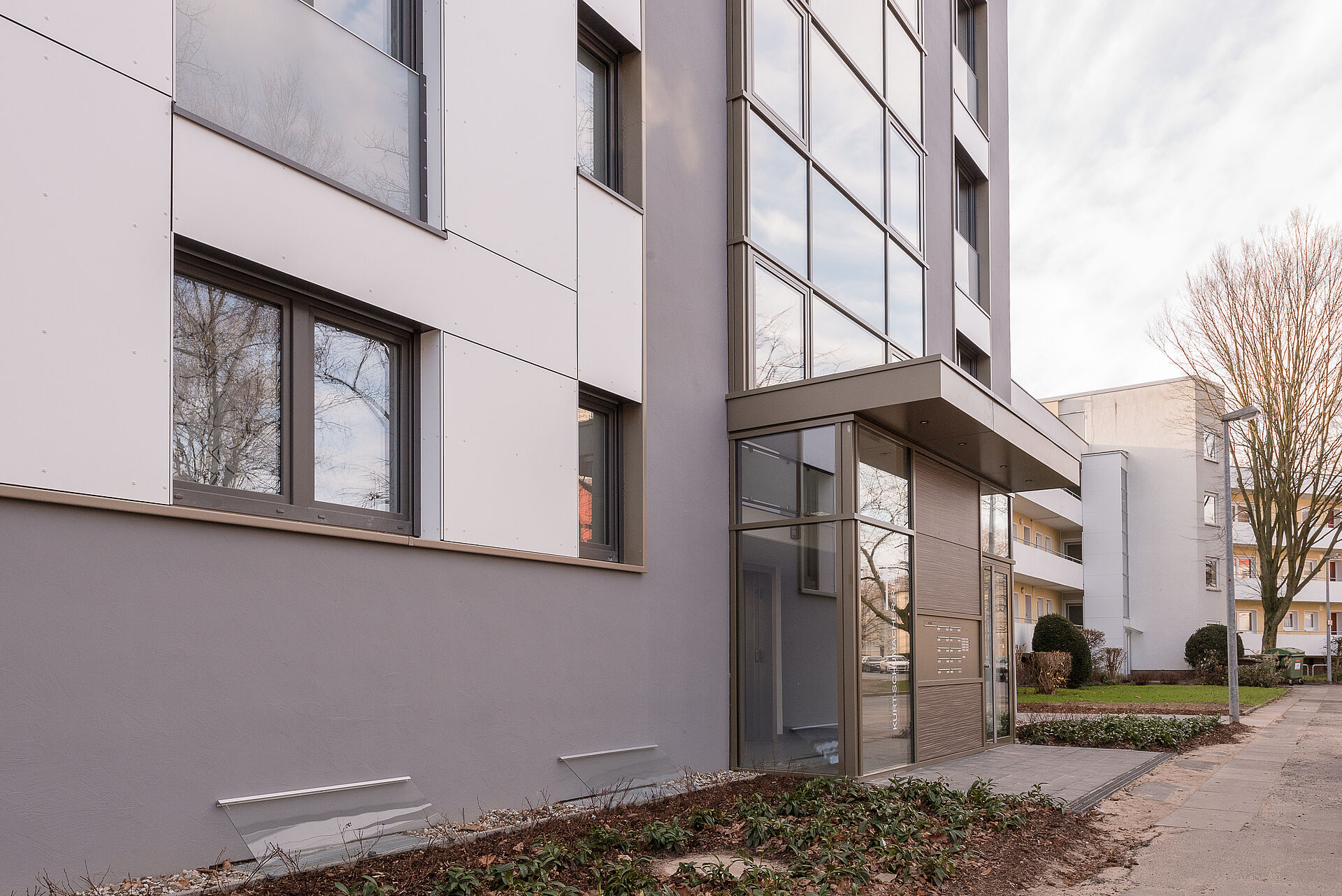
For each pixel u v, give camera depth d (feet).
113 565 15.25
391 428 21.49
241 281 18.39
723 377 33.24
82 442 14.98
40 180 14.75
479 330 22.90
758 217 34.86
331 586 18.75
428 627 20.81
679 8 32.27
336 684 18.67
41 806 14.15
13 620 14.01
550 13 25.86
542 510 24.32
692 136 32.42
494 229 23.59
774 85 36.60
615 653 26.68
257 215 18.07
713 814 22.74
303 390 19.43
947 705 38.06
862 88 43.32
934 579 37.47
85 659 14.80
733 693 32.09
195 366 17.49
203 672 16.40
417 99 22.67
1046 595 127.24
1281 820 26.35
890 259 44.60
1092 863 21.48
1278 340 100.58
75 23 15.37
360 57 21.30
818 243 38.86
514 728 22.88
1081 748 43.32
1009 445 36.17
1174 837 24.18
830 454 31.14
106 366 15.39
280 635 17.71
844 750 29.60
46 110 14.90
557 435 25.04
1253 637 157.17
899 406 30.09
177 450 17.04
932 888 18.48
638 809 23.75
